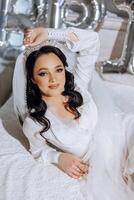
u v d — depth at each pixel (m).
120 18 1.98
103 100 1.26
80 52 1.23
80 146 1.10
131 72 1.92
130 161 1.08
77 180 1.02
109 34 2.04
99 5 1.85
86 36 1.21
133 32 1.90
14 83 1.18
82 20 1.88
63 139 1.07
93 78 1.32
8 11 1.81
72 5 1.92
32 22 1.86
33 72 1.10
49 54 1.09
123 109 1.34
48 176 1.02
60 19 1.85
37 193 0.94
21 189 0.95
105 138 1.12
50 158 1.08
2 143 1.20
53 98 1.12
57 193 0.95
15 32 1.82
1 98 1.79
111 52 2.08
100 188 1.00
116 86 1.76
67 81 1.16
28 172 1.03
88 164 1.08
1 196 0.92
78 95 1.15
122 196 0.99
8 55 1.83
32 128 1.09
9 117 1.41
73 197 0.95
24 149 1.17
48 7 1.84
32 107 1.12
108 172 1.07
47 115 1.10
